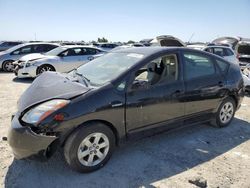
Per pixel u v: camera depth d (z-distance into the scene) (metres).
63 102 3.15
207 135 4.83
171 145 4.33
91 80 3.78
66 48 11.43
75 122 3.16
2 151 3.91
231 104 5.23
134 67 3.73
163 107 4.00
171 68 4.18
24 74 10.43
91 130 3.31
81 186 3.14
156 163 3.72
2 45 23.11
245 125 5.48
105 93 3.40
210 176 3.46
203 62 4.69
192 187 3.20
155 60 3.97
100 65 4.23
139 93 3.69
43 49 14.15
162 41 14.95
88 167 3.38
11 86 9.23
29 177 3.29
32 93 3.54
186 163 3.76
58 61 10.92
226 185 3.28
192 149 4.22
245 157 4.03
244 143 4.55
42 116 3.06
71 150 3.21
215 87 4.75
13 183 3.16
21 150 3.09
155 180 3.32
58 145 3.18
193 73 4.46
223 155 4.06
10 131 3.17
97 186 3.15
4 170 3.43
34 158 3.14
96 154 3.45
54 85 3.61
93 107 3.27
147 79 3.85
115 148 3.94
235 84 5.12
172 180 3.33
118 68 3.84
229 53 12.14
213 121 5.11
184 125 4.44
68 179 3.27
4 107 6.22
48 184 3.16
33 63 10.44
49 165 3.56
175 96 4.11
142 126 3.83
